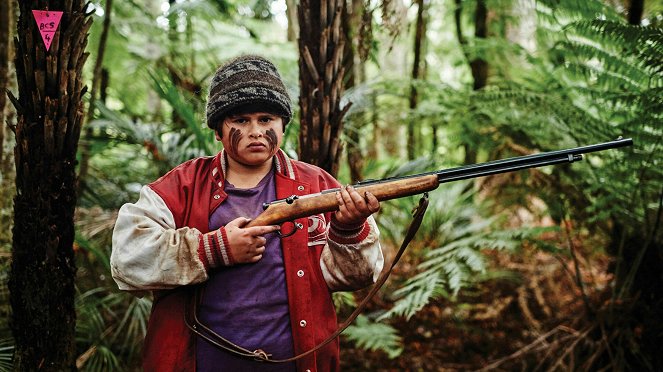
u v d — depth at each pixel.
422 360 3.59
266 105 1.64
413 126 4.75
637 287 3.22
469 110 3.81
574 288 4.09
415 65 4.55
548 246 3.41
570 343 3.31
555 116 3.32
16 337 1.98
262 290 1.64
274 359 1.62
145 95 7.06
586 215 3.57
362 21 2.85
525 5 4.30
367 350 3.72
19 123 1.88
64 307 1.99
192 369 1.62
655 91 2.80
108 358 3.04
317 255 1.71
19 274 1.94
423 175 1.66
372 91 3.90
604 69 3.30
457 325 3.94
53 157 1.90
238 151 1.66
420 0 4.44
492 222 4.18
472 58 4.37
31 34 1.83
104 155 4.80
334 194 1.61
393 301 4.12
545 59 4.04
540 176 3.58
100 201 3.76
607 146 1.67
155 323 1.66
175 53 5.69
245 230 1.57
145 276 1.57
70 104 1.92
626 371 3.09
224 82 1.66
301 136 2.50
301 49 2.47
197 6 4.94
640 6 3.42
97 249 3.00
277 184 1.74
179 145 3.87
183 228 1.60
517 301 4.12
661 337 3.01
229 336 1.62
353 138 3.86
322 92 2.44
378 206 1.60
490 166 1.67
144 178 4.42
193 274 1.57
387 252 4.63
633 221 3.23
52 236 1.93
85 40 1.93
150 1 6.32
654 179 3.16
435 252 3.41
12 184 3.01
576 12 3.64
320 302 1.69
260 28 7.19
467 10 4.95
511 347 3.65
